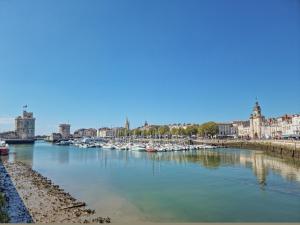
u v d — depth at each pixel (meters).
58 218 37.06
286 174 70.69
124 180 65.75
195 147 179.75
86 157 131.62
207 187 56.94
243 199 47.53
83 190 54.91
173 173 75.94
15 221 35.53
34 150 193.25
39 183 60.69
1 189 53.16
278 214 39.62
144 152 161.50
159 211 41.19
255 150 164.38
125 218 37.66
